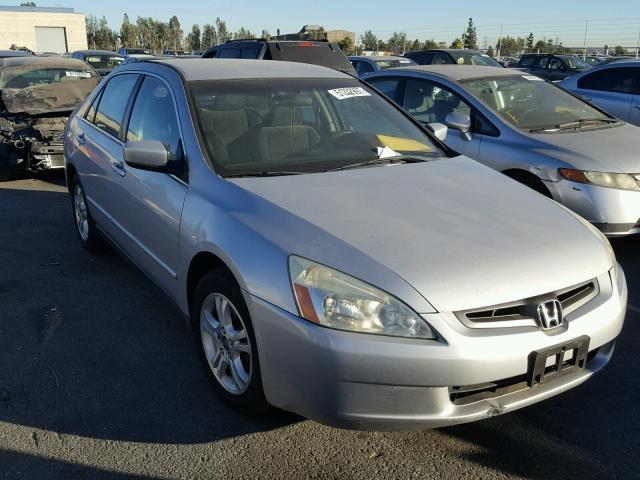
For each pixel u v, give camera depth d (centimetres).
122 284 471
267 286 256
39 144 813
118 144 427
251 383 277
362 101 418
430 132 421
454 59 1678
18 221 651
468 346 234
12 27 5478
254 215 283
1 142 829
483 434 287
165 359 359
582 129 575
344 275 243
